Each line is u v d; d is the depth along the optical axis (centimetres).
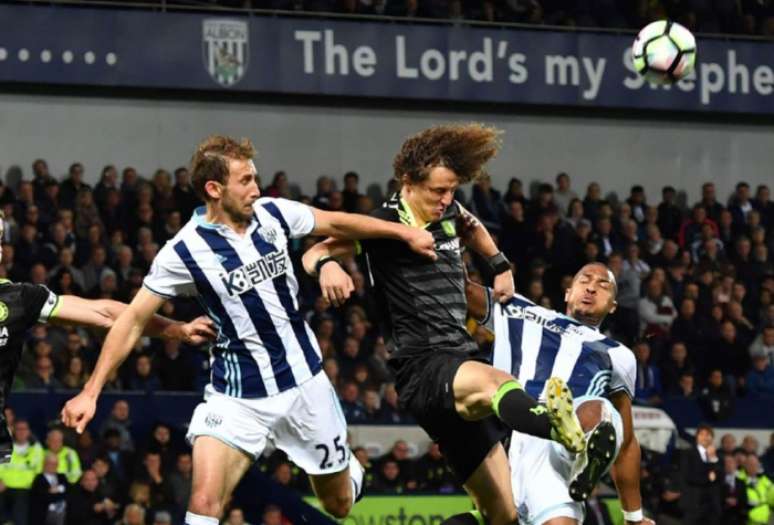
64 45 3228
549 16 3609
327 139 3609
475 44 3491
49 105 3416
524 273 3161
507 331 1218
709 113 3859
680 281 3222
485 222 3234
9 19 3198
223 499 1059
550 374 1203
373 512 2442
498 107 3725
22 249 2780
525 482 1199
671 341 3045
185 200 3028
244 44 3341
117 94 3459
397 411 2639
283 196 3170
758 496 2658
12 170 3378
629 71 3591
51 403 2480
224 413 1062
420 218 1095
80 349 2575
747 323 3161
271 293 1058
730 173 3869
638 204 3478
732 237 3475
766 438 2939
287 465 2417
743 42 3644
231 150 1040
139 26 3272
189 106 3512
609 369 1201
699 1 3681
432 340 1070
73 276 2781
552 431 960
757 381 3053
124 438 2411
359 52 3416
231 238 1048
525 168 3738
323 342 2695
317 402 1086
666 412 2878
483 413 1030
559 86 3541
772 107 3656
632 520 1241
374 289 1101
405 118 3669
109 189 3005
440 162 1076
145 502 2270
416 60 3450
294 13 3384
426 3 3512
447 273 1085
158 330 1079
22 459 2248
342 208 3175
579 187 3772
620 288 3125
